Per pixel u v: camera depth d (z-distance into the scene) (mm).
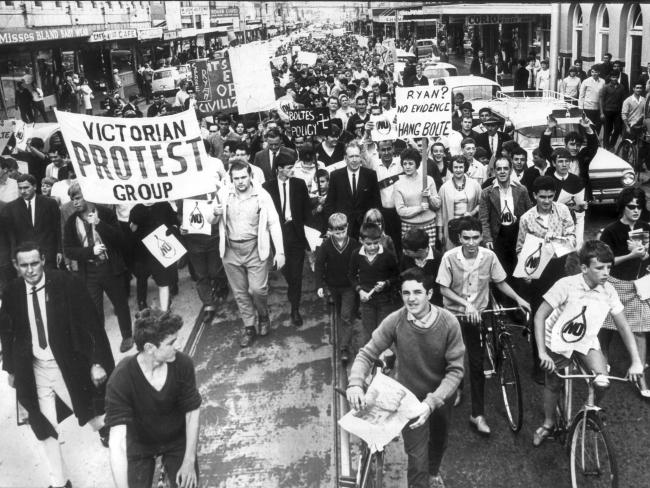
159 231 7906
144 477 4477
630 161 14312
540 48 33625
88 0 34188
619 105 16406
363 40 59062
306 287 9594
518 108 14039
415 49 39125
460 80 19062
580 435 5141
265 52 11555
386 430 4262
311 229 8156
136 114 19281
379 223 6512
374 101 18031
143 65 43344
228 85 11930
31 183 7980
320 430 6207
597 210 12398
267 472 5684
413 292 4438
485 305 5980
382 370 5383
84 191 7184
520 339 7793
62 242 7957
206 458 5902
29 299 5160
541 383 6711
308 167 9734
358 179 8484
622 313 5191
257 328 8273
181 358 4391
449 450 5895
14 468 5941
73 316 5230
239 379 7184
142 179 7234
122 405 4285
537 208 6816
